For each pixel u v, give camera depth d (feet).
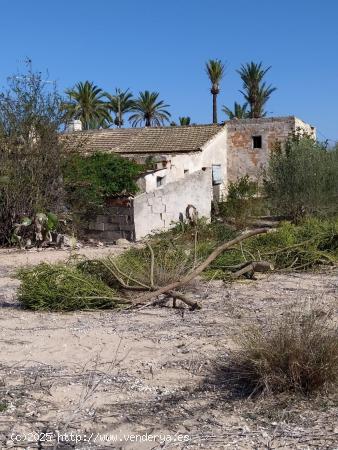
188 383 18.88
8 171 56.18
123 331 25.09
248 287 35.04
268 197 77.15
